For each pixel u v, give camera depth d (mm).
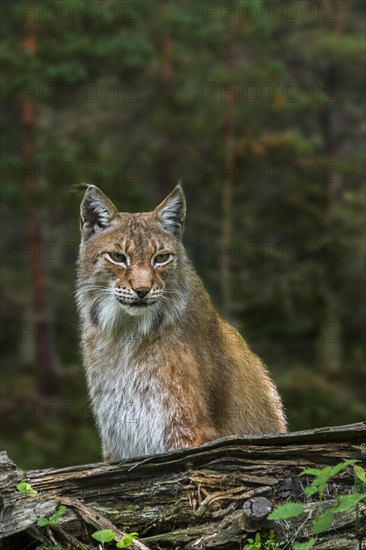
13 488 5344
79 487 5488
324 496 5363
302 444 5566
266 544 5066
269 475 5496
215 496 5422
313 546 5000
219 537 5141
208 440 6613
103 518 5320
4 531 5180
